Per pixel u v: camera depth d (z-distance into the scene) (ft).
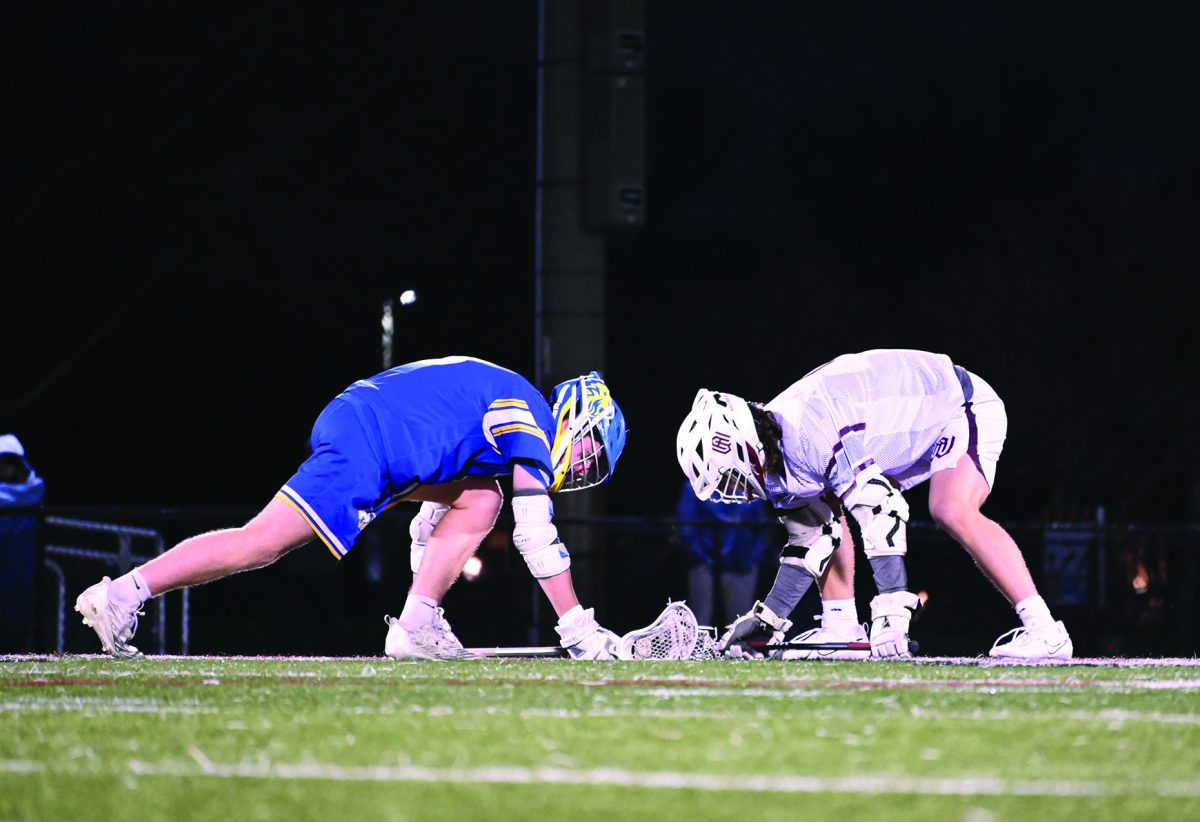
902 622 59.98
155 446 319.47
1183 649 114.32
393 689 45.88
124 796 27.81
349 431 60.59
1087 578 114.83
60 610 102.89
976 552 62.08
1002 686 48.21
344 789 28.35
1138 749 33.63
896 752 32.78
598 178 94.07
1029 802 27.43
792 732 35.60
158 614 112.78
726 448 61.21
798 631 122.21
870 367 60.85
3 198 260.21
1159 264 287.07
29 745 33.53
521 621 133.28
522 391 63.57
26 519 97.86
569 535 99.25
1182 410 279.28
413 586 64.28
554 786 28.68
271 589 165.58
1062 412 281.95
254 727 36.29
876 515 59.88
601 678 50.90
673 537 114.42
